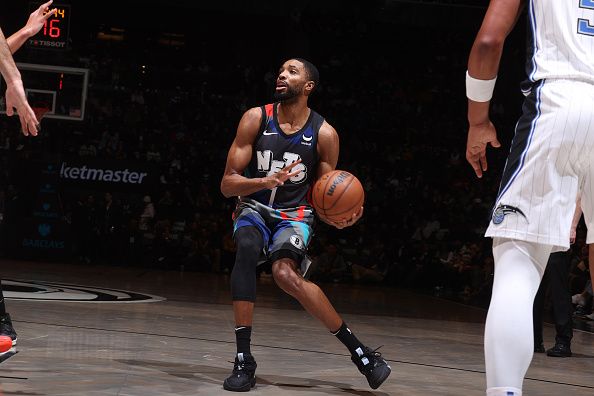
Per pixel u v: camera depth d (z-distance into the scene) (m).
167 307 6.91
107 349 3.90
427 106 22.83
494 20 2.11
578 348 5.91
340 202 3.26
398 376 3.74
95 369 3.26
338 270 16.05
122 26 23.20
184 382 3.15
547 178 2.03
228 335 4.98
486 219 18.27
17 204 16.50
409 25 22.20
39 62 20.64
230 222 17.14
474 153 2.31
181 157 19.94
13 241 16.06
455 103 22.95
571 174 2.05
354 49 23.34
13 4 21.42
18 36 3.04
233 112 21.83
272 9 22.33
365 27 23.25
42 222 16.16
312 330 5.70
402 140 22.00
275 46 23.41
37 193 16.64
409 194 19.53
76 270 12.82
